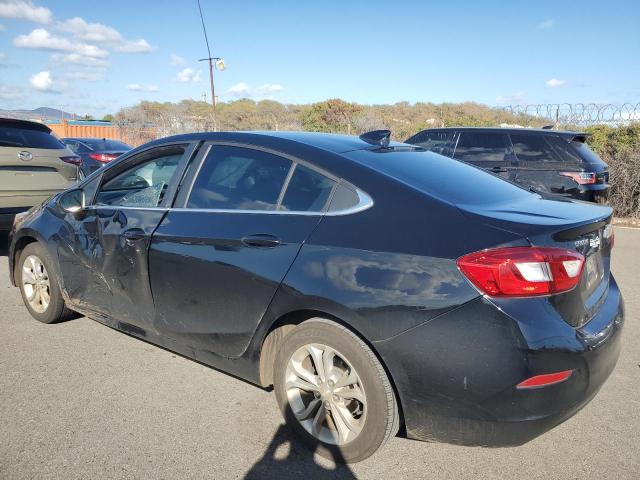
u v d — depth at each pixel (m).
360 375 2.55
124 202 3.80
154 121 32.31
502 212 2.56
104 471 2.61
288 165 3.04
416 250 2.46
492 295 2.29
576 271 2.40
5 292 5.43
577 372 2.35
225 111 40.12
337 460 2.71
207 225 3.15
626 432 3.02
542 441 2.93
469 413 2.35
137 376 3.61
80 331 4.38
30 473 2.58
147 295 3.48
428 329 2.36
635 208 10.39
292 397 2.84
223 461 2.71
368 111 30.64
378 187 2.72
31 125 7.09
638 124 12.34
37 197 6.89
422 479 2.60
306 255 2.71
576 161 7.30
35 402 3.24
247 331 2.96
